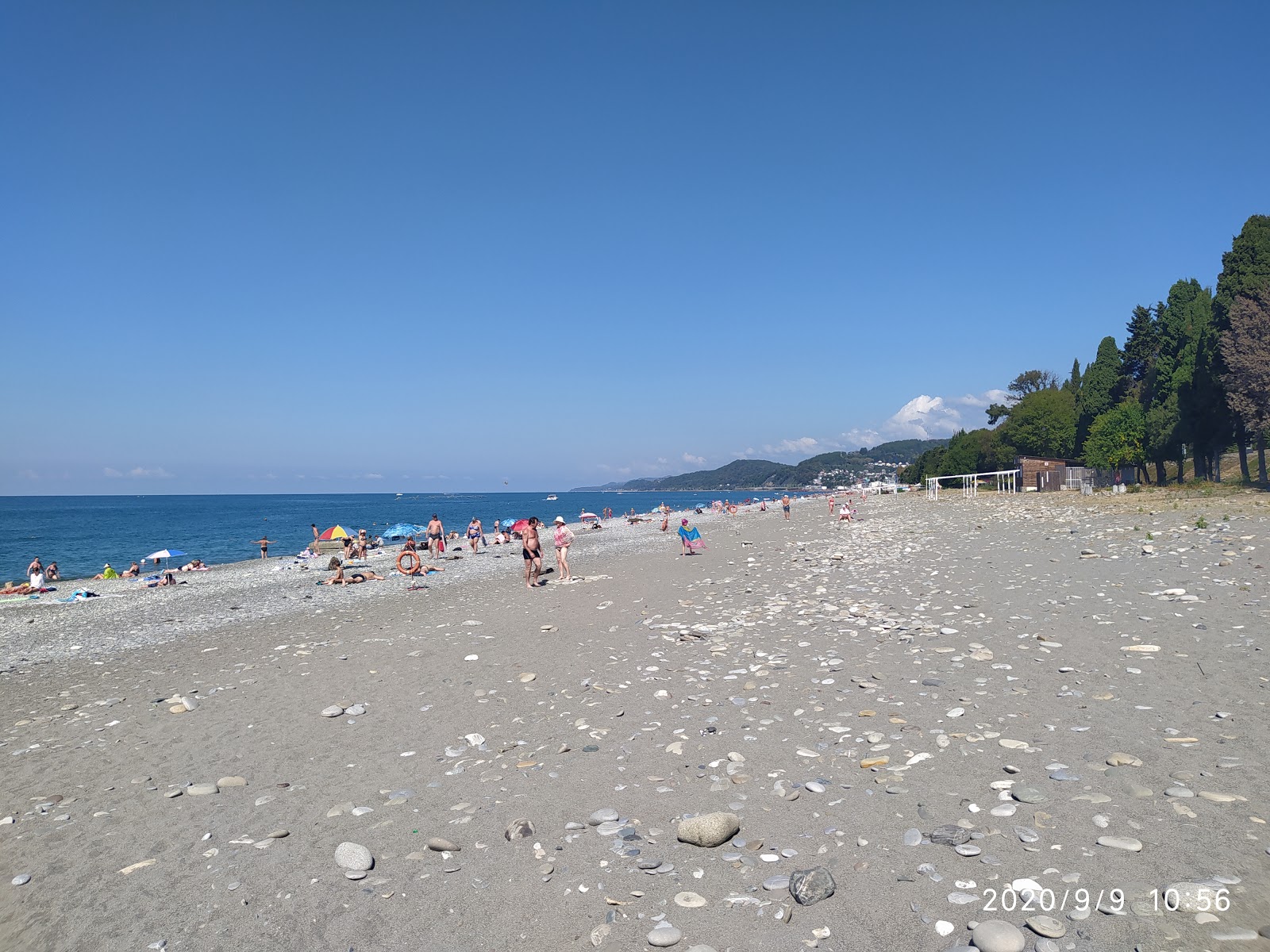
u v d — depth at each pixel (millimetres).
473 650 14312
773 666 11117
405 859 5988
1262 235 48906
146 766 8953
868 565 23453
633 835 6070
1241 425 49344
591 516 78250
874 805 6211
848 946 4406
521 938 4805
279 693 12047
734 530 53406
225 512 177875
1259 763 6285
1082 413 91625
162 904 5605
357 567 40219
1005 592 15734
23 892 5977
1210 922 4211
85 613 27750
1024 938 4246
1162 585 14688
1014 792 6156
